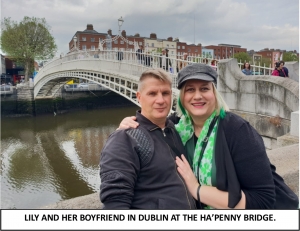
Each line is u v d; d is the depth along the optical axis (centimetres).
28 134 2208
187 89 162
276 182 160
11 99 3116
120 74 1238
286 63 811
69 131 2272
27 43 3750
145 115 161
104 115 3184
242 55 3425
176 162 154
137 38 5781
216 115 159
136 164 142
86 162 1400
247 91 552
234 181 142
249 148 143
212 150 153
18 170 1283
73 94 3512
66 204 190
